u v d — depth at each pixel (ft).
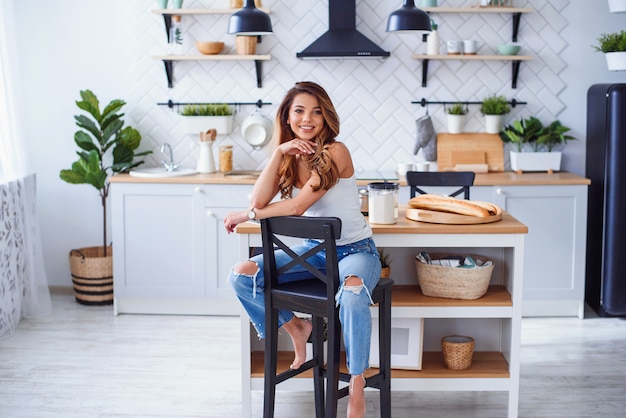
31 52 19.03
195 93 19.01
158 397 13.51
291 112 11.30
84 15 18.89
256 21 14.25
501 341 13.17
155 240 17.72
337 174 11.05
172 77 18.98
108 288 18.66
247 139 18.70
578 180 17.30
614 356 15.35
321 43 17.83
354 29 18.07
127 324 17.43
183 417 12.73
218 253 17.67
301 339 11.72
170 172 17.90
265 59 18.17
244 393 12.27
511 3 18.29
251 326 12.98
